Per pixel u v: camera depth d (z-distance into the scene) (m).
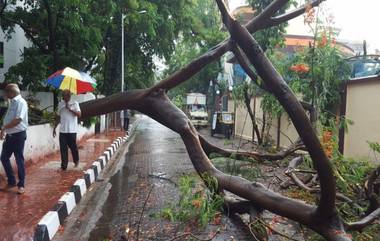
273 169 9.58
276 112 11.62
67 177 8.13
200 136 8.39
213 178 5.65
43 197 6.48
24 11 14.22
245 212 5.70
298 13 6.56
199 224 5.64
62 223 5.79
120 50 22.81
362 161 7.86
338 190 6.68
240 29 4.10
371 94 9.68
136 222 5.86
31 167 9.16
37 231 4.92
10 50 17.53
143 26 19.59
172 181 8.83
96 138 17.81
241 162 9.86
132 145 17.05
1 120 8.67
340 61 10.04
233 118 22.45
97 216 6.20
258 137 12.48
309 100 10.16
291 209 4.65
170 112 7.66
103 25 16.20
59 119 9.41
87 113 8.90
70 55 13.91
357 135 10.14
